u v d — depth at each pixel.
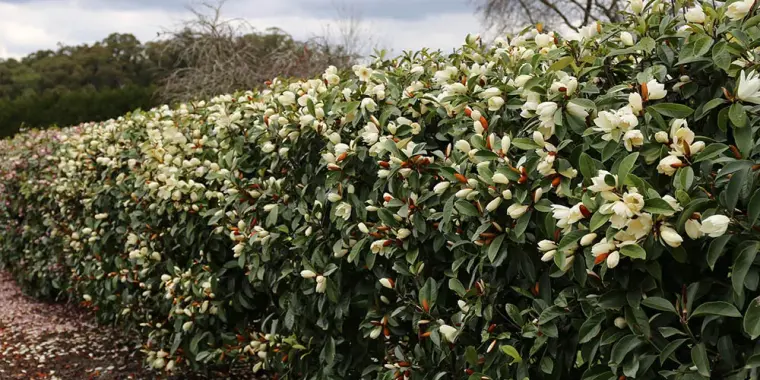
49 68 24.91
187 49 11.55
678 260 1.52
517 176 1.85
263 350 3.24
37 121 18.08
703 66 1.76
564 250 1.70
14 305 6.68
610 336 1.70
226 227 3.38
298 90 3.13
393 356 2.50
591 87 1.88
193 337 3.77
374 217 2.61
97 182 4.98
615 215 1.49
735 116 1.55
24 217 6.98
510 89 2.12
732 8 1.63
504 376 2.02
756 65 1.62
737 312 1.47
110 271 4.77
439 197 2.22
